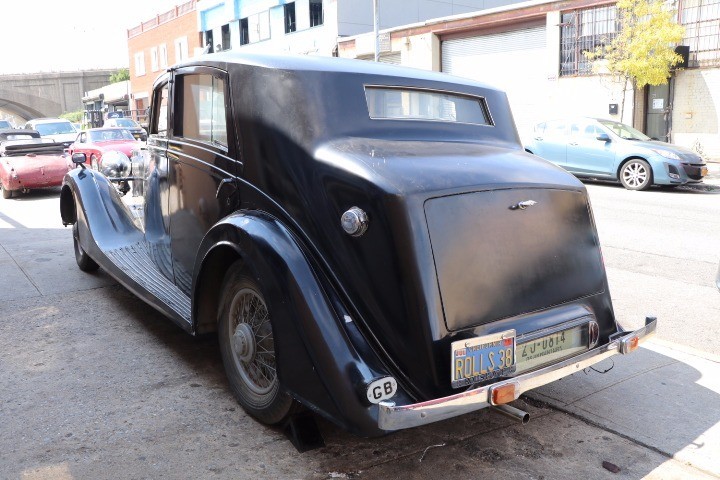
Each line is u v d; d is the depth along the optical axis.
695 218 9.48
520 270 2.88
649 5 15.58
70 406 3.39
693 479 2.82
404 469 2.86
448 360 2.61
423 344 2.59
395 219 2.59
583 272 3.16
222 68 3.50
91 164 15.18
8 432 3.12
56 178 13.07
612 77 17.20
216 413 3.33
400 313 2.62
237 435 3.11
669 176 12.34
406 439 3.14
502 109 3.89
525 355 2.85
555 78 19.83
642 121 17.97
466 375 2.65
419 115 3.50
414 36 24.36
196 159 3.79
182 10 41.69
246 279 3.12
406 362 2.64
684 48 16.55
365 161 2.81
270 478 2.76
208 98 3.66
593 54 16.95
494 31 21.77
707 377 3.87
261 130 3.18
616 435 3.20
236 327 3.30
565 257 3.07
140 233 5.03
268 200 3.13
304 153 2.98
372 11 30.38
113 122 25.48
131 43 50.03
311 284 2.73
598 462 2.95
